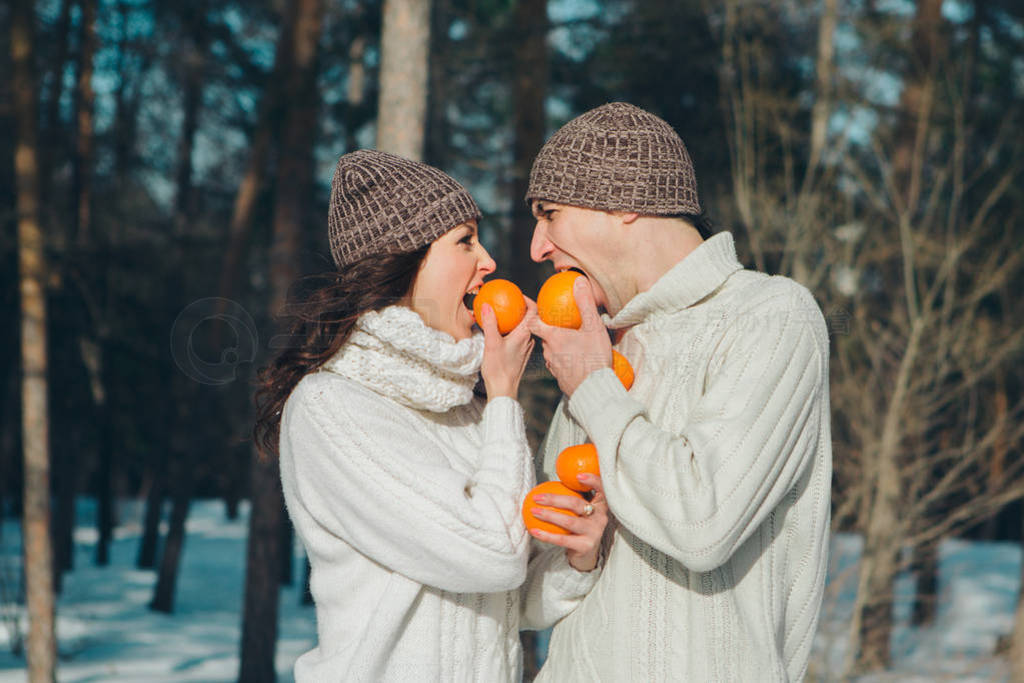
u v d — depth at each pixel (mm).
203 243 18469
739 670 1777
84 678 12008
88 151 16594
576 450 1861
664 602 1830
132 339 17828
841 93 10766
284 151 12867
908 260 9078
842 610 8242
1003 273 9406
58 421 19141
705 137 12086
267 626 11750
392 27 6527
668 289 1894
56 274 14516
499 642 1978
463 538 1775
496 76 12211
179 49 19047
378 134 6570
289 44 14414
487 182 15562
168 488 22062
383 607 1831
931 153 11891
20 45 10719
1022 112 12922
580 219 1932
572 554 1927
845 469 8664
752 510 1659
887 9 11914
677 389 1864
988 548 18703
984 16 14039
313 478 1894
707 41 12352
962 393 9477
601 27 11906
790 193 9547
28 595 10320
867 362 9922
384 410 1919
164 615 16938
